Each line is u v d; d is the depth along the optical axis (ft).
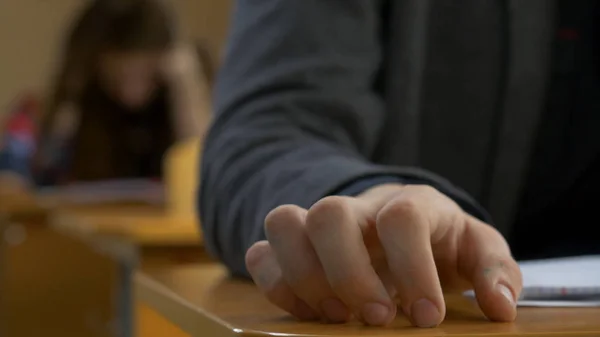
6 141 15.07
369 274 1.94
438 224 2.06
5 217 10.21
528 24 3.37
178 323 2.17
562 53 3.43
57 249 10.42
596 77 3.45
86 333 10.30
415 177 2.29
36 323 10.36
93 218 7.11
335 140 2.78
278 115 2.73
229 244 2.56
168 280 2.55
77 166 12.58
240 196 2.52
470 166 3.43
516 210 3.47
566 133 3.42
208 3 19.61
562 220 3.50
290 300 1.99
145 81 12.27
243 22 3.03
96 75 12.33
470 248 2.10
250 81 2.84
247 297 2.23
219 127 2.78
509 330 1.84
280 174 2.42
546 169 3.43
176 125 12.43
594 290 2.20
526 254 3.52
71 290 10.38
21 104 15.78
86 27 12.16
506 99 3.38
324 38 2.92
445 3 3.40
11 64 18.51
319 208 1.97
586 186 3.42
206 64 13.64
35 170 12.82
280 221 2.00
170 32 12.32
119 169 12.63
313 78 2.84
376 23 3.22
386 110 3.29
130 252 6.63
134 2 12.14
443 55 3.40
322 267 1.97
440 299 1.91
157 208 8.71
